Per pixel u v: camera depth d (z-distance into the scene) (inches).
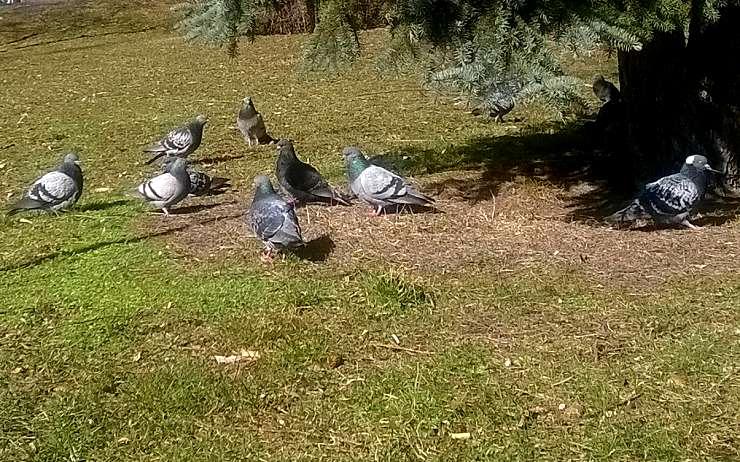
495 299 161.9
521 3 158.7
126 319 159.9
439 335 154.9
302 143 239.8
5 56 433.4
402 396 144.3
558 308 159.5
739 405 141.6
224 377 148.4
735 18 184.2
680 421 139.8
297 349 152.4
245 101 237.1
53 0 608.1
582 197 194.5
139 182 215.3
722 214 183.9
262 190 172.7
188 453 136.5
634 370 147.3
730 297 160.1
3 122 277.6
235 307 161.8
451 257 173.0
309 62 172.2
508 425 140.0
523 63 156.8
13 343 156.0
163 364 151.1
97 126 268.7
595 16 159.6
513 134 236.2
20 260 177.9
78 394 146.3
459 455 134.3
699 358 148.5
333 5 169.9
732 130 188.4
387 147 231.9
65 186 194.2
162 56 403.2
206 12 172.6
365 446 137.6
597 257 171.8
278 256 174.2
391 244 177.3
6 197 210.2
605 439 136.4
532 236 178.9
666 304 159.2
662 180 176.7
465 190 198.7
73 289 168.1
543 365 148.6
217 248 178.5
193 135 222.5
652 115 193.0
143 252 178.2
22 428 141.4
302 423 141.5
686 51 188.9
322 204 192.9
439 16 163.8
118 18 546.0
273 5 175.9
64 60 408.8
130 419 142.4
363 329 156.3
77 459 135.9
